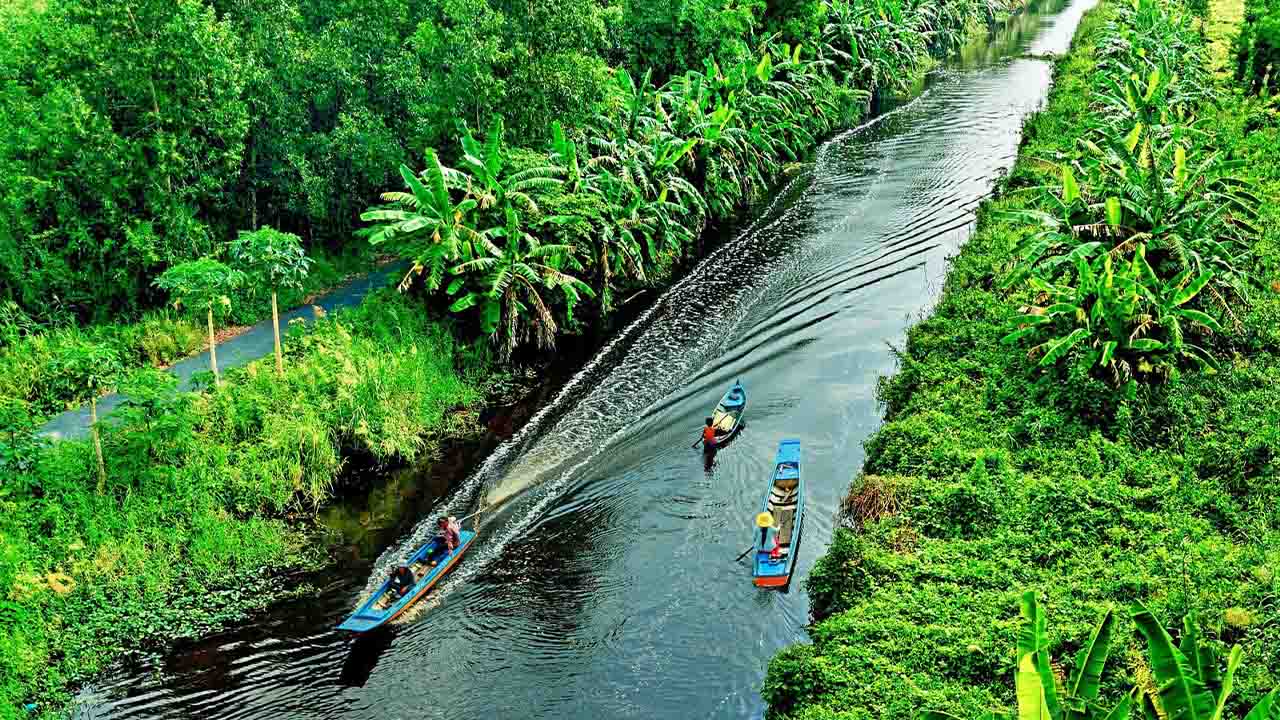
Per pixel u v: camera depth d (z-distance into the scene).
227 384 30.66
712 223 50.56
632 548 27.38
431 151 33.88
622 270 41.34
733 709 21.98
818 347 37.44
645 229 41.31
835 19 70.44
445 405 34.03
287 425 30.05
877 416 32.59
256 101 37.41
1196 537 23.84
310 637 24.73
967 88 75.25
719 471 30.36
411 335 35.19
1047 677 14.99
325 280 39.25
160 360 33.28
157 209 34.88
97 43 33.53
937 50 88.12
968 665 20.45
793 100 59.88
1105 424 28.92
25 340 32.50
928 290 41.59
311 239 40.81
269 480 28.67
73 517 26.30
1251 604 21.28
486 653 24.03
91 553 25.94
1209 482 25.91
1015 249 35.44
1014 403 30.34
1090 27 83.56
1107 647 16.41
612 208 39.59
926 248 45.88
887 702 19.75
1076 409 29.25
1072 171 35.31
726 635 24.09
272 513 28.89
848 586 23.84
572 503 29.42
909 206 51.38
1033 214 34.03
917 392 31.88
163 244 34.97
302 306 37.28
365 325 34.97
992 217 44.31
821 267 44.62
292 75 38.38
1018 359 32.25
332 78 38.88
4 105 34.09
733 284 43.47
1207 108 55.94
